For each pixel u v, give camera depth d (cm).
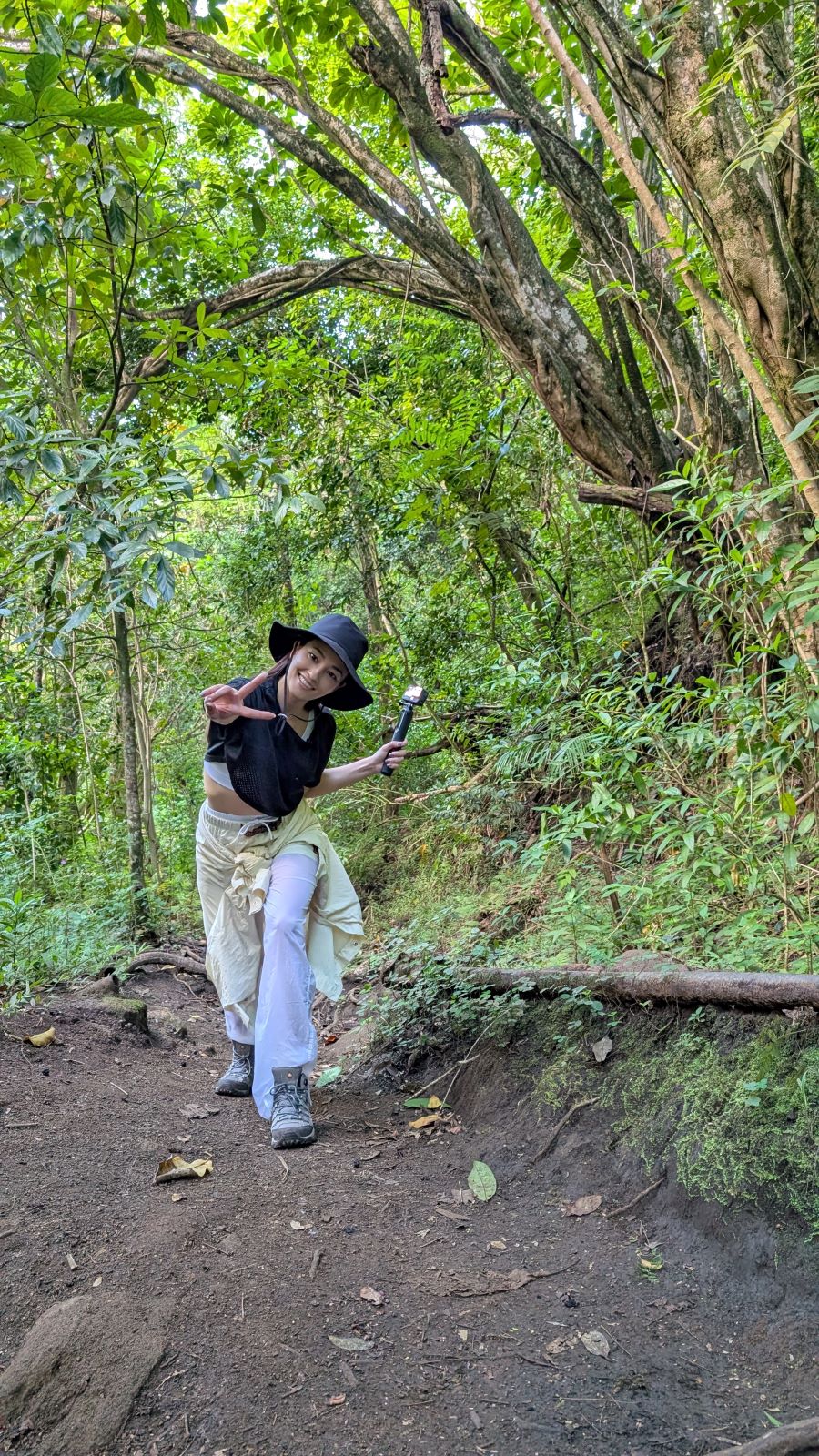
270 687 302
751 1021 255
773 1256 207
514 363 460
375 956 475
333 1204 248
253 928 322
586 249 440
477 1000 346
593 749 347
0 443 458
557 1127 282
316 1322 196
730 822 292
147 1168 254
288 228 873
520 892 466
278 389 746
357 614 975
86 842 813
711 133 305
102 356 732
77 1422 168
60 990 415
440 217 450
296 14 543
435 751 664
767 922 304
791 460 268
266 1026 295
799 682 276
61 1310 188
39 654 689
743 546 326
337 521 806
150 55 492
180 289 684
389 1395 177
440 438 577
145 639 879
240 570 927
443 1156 291
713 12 314
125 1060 340
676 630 503
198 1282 204
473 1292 211
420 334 711
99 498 429
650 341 425
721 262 312
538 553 632
